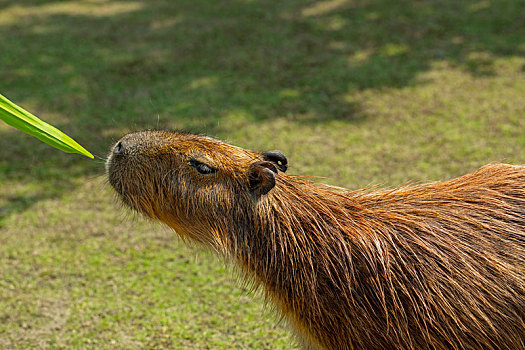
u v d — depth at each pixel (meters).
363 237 2.27
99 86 7.36
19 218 4.64
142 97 6.98
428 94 6.68
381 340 2.21
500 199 2.38
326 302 2.26
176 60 8.13
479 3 9.68
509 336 2.12
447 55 7.77
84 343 3.35
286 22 9.48
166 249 4.22
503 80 6.91
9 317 3.57
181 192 2.30
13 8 10.97
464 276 2.14
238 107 6.59
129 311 3.60
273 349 3.28
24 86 7.41
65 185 5.14
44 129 1.74
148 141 2.35
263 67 7.75
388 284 2.18
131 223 4.56
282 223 2.33
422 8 9.66
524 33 8.27
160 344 3.33
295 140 5.75
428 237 2.25
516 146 5.38
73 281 3.89
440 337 2.15
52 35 9.34
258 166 2.25
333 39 8.62
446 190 2.51
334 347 2.30
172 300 3.69
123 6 10.89
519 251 2.17
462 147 5.45
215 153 2.31
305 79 7.31
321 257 2.28
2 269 4.01
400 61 7.70
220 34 9.09
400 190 2.57
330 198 2.43
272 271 2.35
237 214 2.31
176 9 10.52
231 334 3.40
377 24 9.09
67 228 4.49
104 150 5.69
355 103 6.58
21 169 5.42
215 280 3.88
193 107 6.63
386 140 5.68
